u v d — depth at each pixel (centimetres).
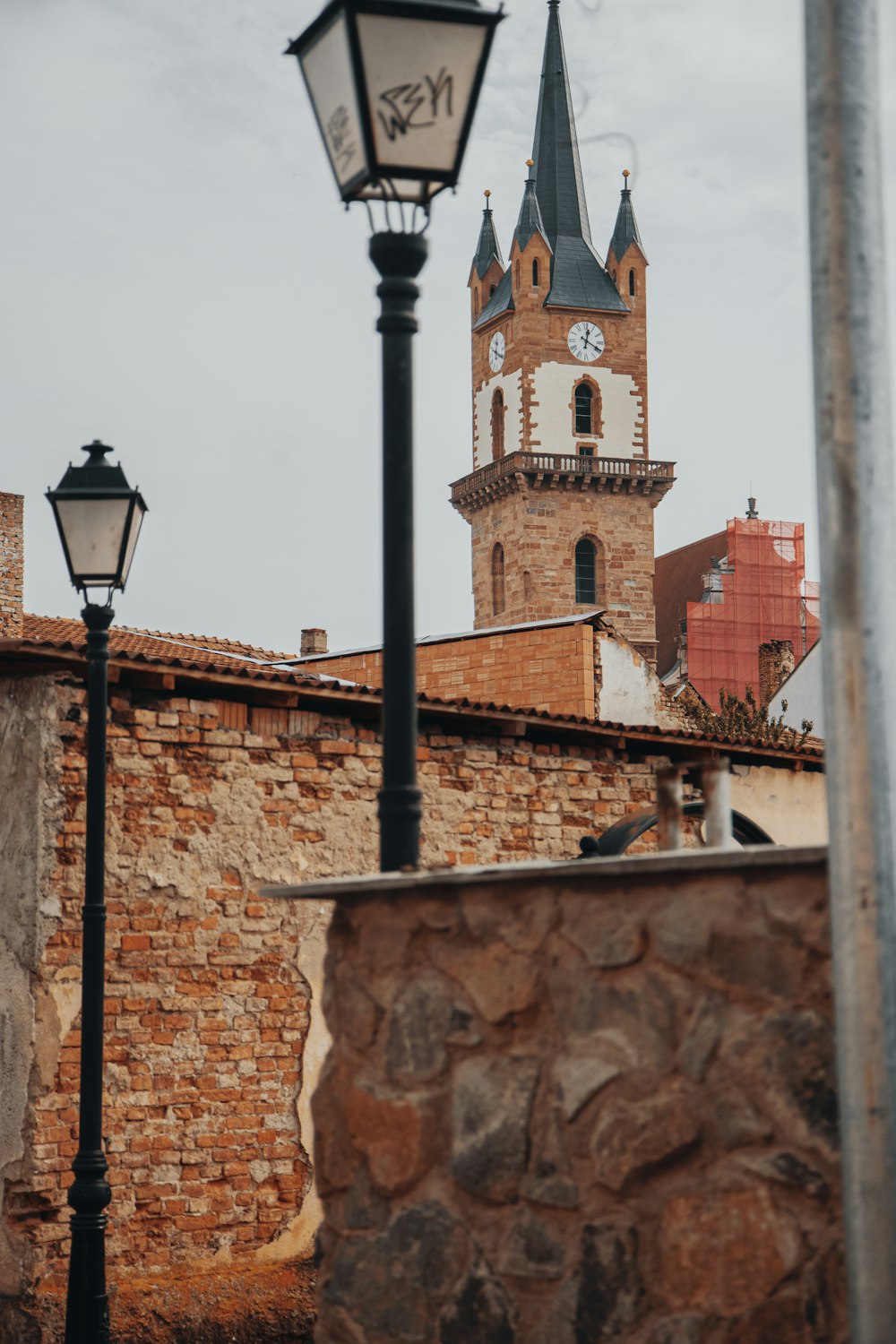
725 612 10238
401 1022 507
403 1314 496
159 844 1411
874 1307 380
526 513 11238
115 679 1362
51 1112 1329
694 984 441
